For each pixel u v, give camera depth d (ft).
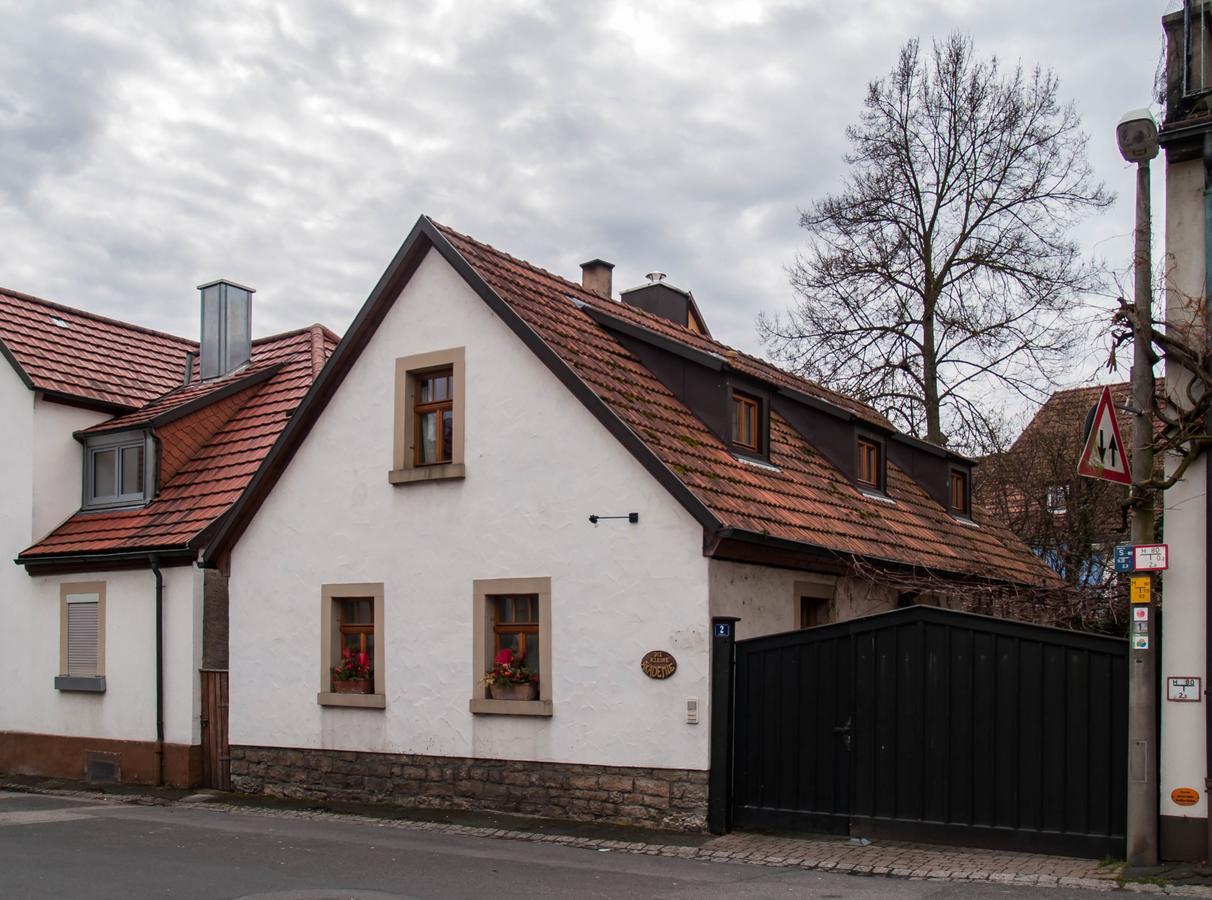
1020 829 36.78
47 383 65.41
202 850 38.91
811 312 93.35
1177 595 33.17
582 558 44.47
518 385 46.88
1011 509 92.68
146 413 67.21
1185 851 32.81
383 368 51.11
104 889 32.30
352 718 50.39
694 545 42.04
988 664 37.76
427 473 48.67
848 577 51.96
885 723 39.27
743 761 41.57
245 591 54.54
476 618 47.03
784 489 50.96
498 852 38.47
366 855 37.86
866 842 38.75
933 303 90.68
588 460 44.73
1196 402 33.14
